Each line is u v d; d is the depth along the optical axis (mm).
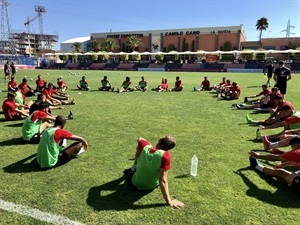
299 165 4758
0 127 8203
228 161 5617
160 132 7750
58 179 4727
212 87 18641
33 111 6949
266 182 4719
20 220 3559
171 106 12070
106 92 17141
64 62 63188
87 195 4215
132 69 54094
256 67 45906
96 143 6695
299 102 12969
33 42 134125
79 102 13008
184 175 4945
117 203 4008
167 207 3922
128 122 8922
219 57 61312
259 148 6414
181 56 74062
